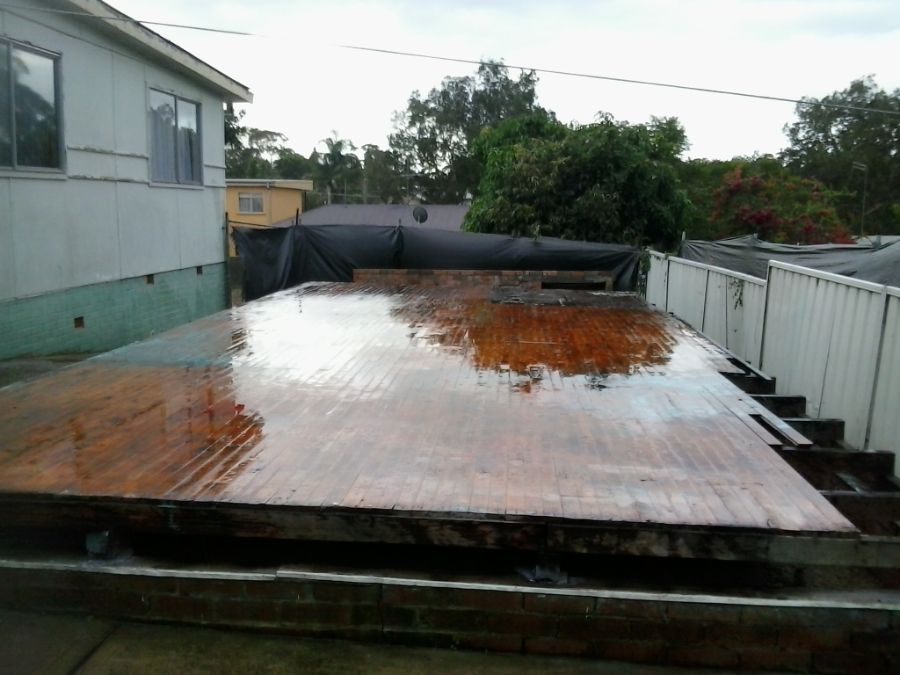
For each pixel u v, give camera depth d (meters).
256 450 3.50
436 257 11.46
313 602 2.92
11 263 8.20
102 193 10.09
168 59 11.41
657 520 2.80
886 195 34.09
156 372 4.96
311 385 4.65
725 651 2.78
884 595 2.97
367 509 2.88
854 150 34.47
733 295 8.93
